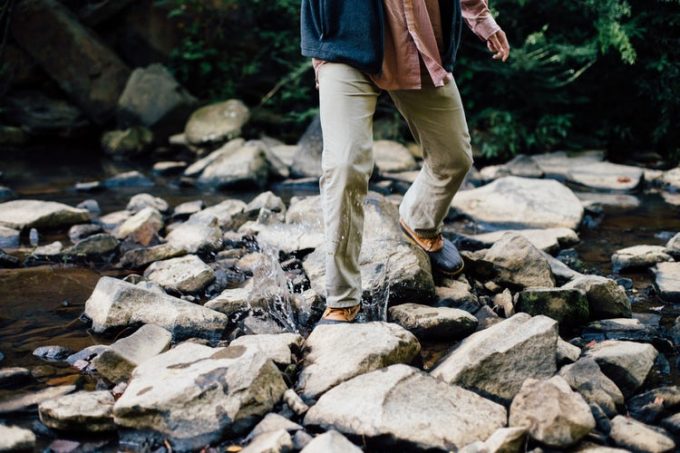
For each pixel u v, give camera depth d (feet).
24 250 12.09
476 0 8.66
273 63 24.94
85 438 6.69
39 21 22.84
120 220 13.76
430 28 8.02
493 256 10.34
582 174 17.85
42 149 22.24
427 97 8.61
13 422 6.91
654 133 20.44
